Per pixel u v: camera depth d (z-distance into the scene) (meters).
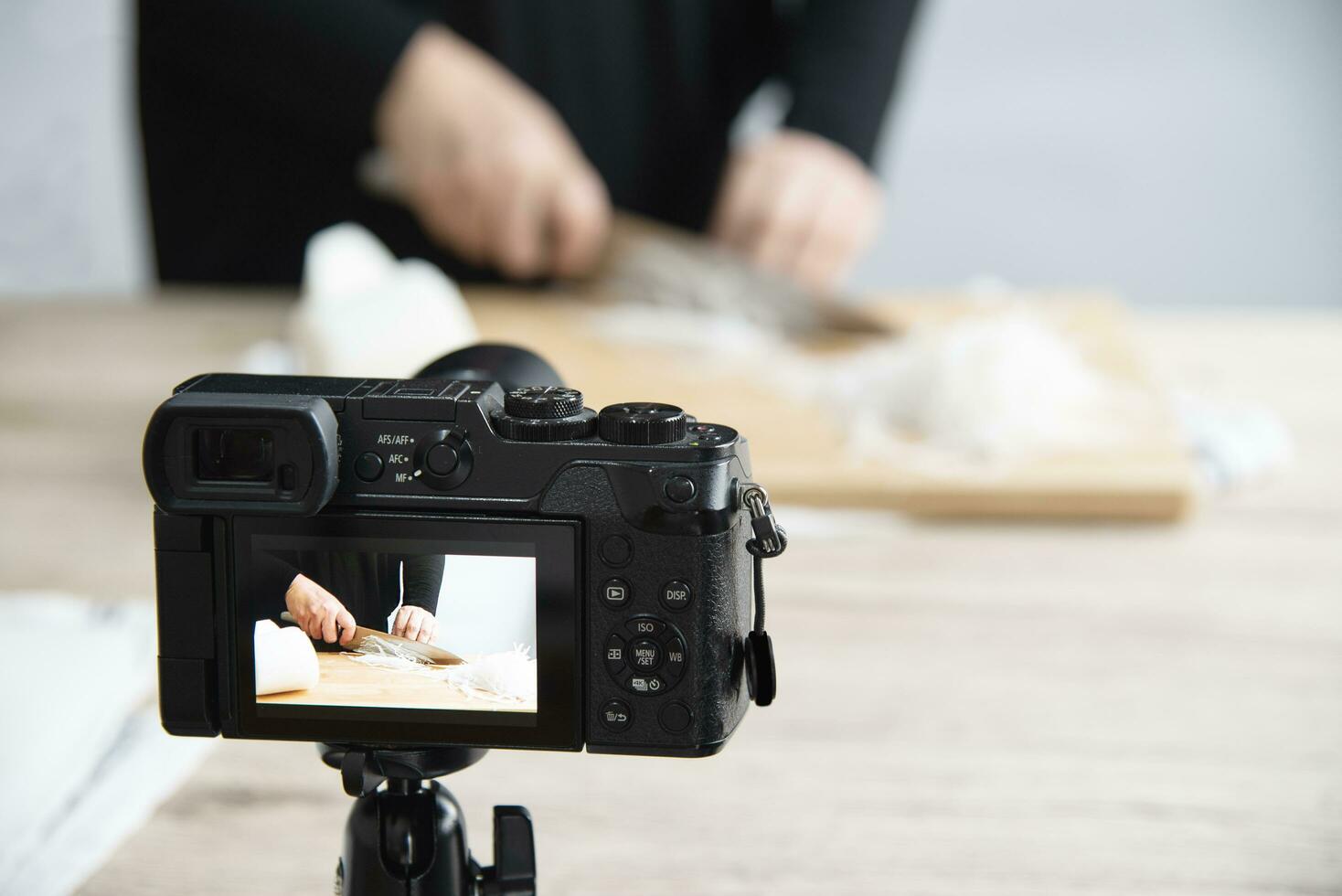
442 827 0.45
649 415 0.41
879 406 1.08
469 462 0.41
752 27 1.57
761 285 1.29
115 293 1.66
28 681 0.71
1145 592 0.86
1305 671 0.76
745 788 0.65
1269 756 0.68
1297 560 0.90
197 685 0.43
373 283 1.05
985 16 1.64
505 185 1.35
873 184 1.53
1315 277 1.71
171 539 0.42
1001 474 0.98
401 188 1.44
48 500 0.98
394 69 1.35
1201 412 1.11
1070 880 0.59
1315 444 1.09
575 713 0.42
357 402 0.41
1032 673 0.76
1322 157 1.67
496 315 1.33
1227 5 1.62
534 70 1.51
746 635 0.44
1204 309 1.74
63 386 1.19
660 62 1.52
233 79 1.39
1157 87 1.66
